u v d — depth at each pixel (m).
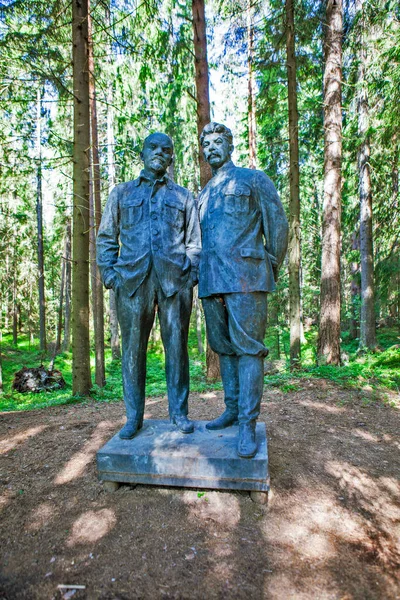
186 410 2.92
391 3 9.09
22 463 2.99
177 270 2.69
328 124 8.22
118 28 9.42
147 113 12.93
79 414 4.73
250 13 9.20
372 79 10.02
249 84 9.83
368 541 2.10
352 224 13.71
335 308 8.08
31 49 5.97
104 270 2.78
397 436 3.74
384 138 9.69
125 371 2.80
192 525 2.17
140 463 2.45
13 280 18.78
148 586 1.78
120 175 13.20
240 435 2.46
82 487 2.57
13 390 9.95
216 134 2.76
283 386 5.75
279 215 2.66
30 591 1.77
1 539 2.11
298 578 1.82
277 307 11.35
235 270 2.50
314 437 3.58
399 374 6.49
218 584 1.78
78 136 5.98
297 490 2.55
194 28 6.47
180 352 2.83
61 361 15.62
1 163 9.74
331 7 8.02
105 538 2.09
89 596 1.73
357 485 2.70
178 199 2.77
